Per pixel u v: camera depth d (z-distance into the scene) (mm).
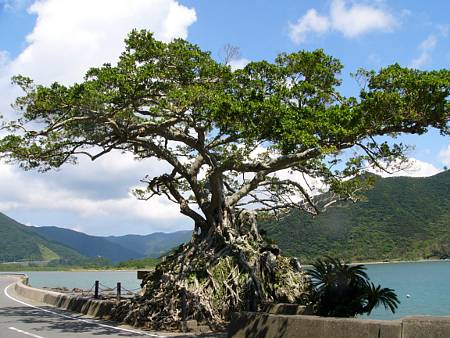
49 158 20984
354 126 14344
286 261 22391
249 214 23078
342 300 16406
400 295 35188
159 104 18172
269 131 15492
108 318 20266
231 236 21297
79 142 20812
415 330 9945
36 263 162875
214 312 18531
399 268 66250
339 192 23594
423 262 71500
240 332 13648
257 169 19266
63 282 57938
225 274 19828
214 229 21578
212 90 17828
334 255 64500
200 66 18422
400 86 13672
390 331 10344
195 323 17781
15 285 40500
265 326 13055
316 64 19375
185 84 18734
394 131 14516
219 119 16109
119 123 19953
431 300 31328
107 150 21281
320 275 17328
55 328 17344
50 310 23391
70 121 18766
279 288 20891
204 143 20719
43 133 19125
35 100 18328
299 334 12125
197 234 22172
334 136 14781
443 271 62188
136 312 18812
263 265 21203
